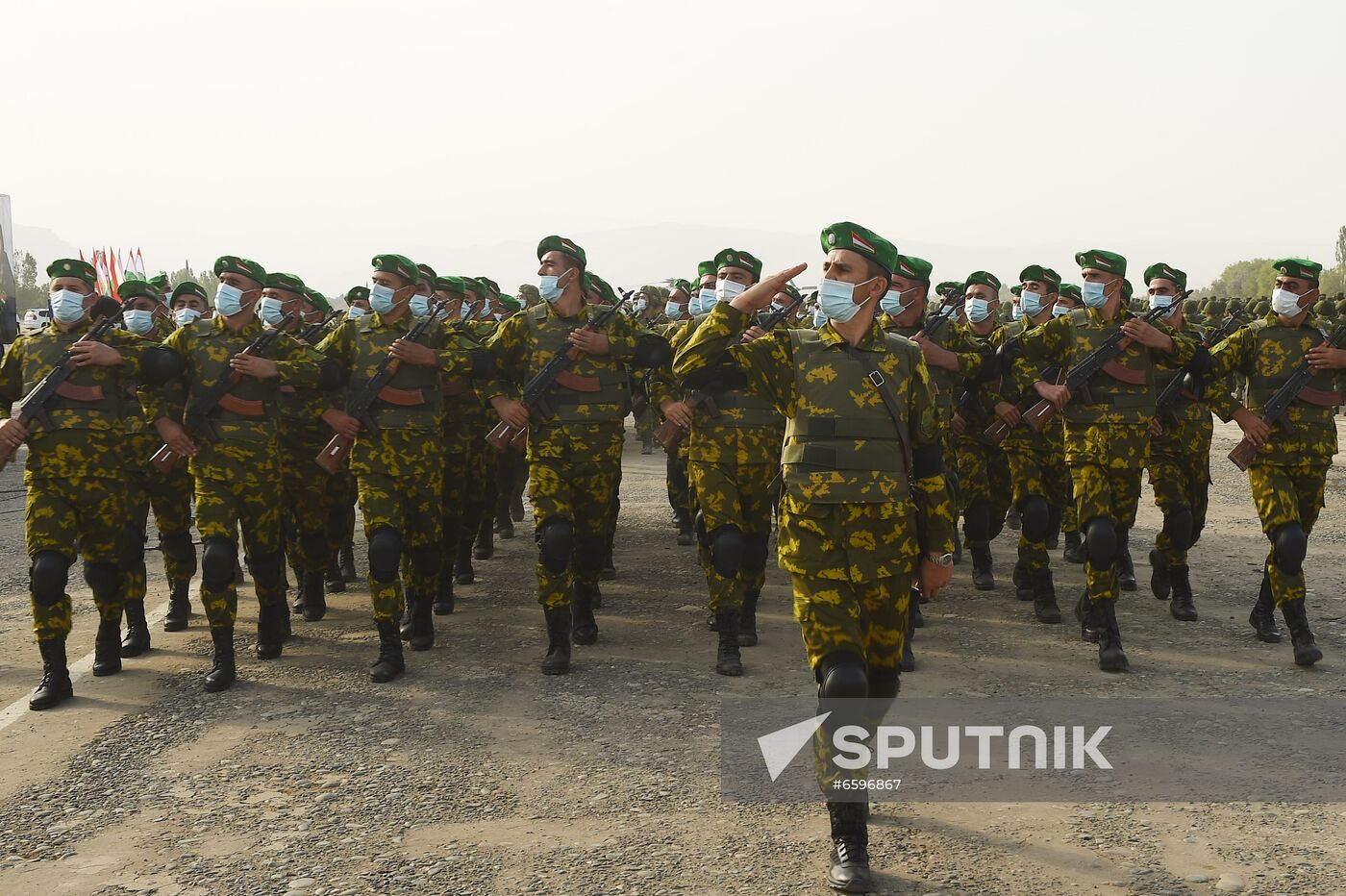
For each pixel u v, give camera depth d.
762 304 4.29
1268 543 10.66
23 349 6.53
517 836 4.38
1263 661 6.72
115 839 4.43
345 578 9.51
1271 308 6.79
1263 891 3.80
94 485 6.39
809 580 4.20
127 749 5.46
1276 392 6.72
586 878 4.02
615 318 6.92
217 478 6.62
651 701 6.11
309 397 7.88
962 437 8.74
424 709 6.02
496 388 6.89
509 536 11.38
